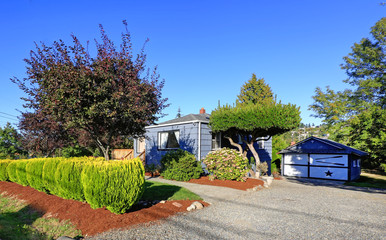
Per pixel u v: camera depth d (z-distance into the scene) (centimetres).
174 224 536
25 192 920
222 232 498
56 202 720
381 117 2295
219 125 1459
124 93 694
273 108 1325
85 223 540
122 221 536
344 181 1728
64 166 716
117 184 552
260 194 937
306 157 2014
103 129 830
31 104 727
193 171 1206
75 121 672
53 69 637
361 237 490
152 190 859
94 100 659
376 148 2391
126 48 757
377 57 2558
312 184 1458
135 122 775
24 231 543
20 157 2619
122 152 2070
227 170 1141
